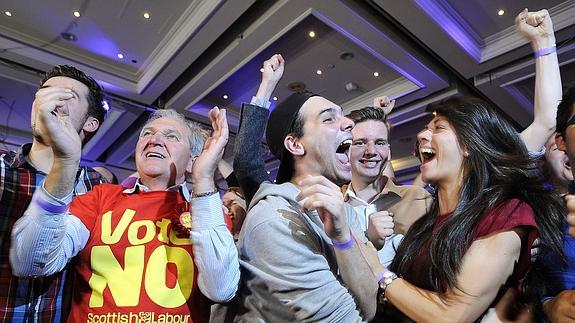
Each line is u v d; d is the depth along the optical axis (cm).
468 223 94
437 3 380
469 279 87
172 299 97
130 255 100
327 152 110
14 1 396
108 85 526
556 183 157
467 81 511
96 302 95
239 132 133
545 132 137
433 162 111
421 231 116
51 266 91
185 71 543
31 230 85
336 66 498
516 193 98
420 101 572
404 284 96
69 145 84
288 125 115
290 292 85
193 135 131
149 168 118
